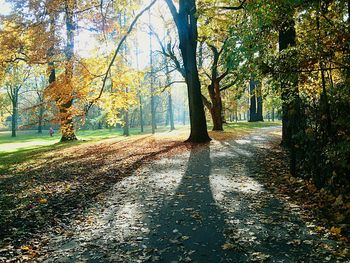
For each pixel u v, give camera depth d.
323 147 7.65
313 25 7.63
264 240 5.54
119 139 29.44
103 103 19.56
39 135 59.22
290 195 8.02
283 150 15.49
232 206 7.48
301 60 6.88
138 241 5.80
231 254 5.11
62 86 17.44
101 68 19.38
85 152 20.56
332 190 7.37
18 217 7.38
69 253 5.44
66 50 17.58
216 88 31.53
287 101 8.82
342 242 5.28
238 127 37.84
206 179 10.50
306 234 5.68
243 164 12.77
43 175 13.05
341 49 6.67
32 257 5.32
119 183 10.64
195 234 5.98
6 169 15.64
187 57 21.34
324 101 7.46
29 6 16.09
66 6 15.92
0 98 54.19
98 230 6.44
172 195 8.76
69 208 8.01
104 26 17.25
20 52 20.64
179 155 16.47
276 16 7.17
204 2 17.64
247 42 7.32
